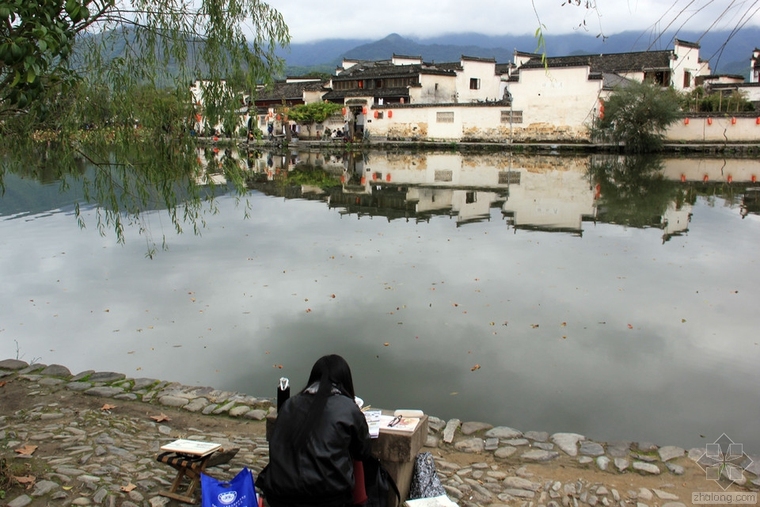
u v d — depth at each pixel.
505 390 7.57
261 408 6.88
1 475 4.98
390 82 55.47
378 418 4.53
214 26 6.66
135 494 4.83
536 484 5.27
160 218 19.94
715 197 22.98
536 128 45.56
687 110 42.50
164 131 6.71
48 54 5.10
